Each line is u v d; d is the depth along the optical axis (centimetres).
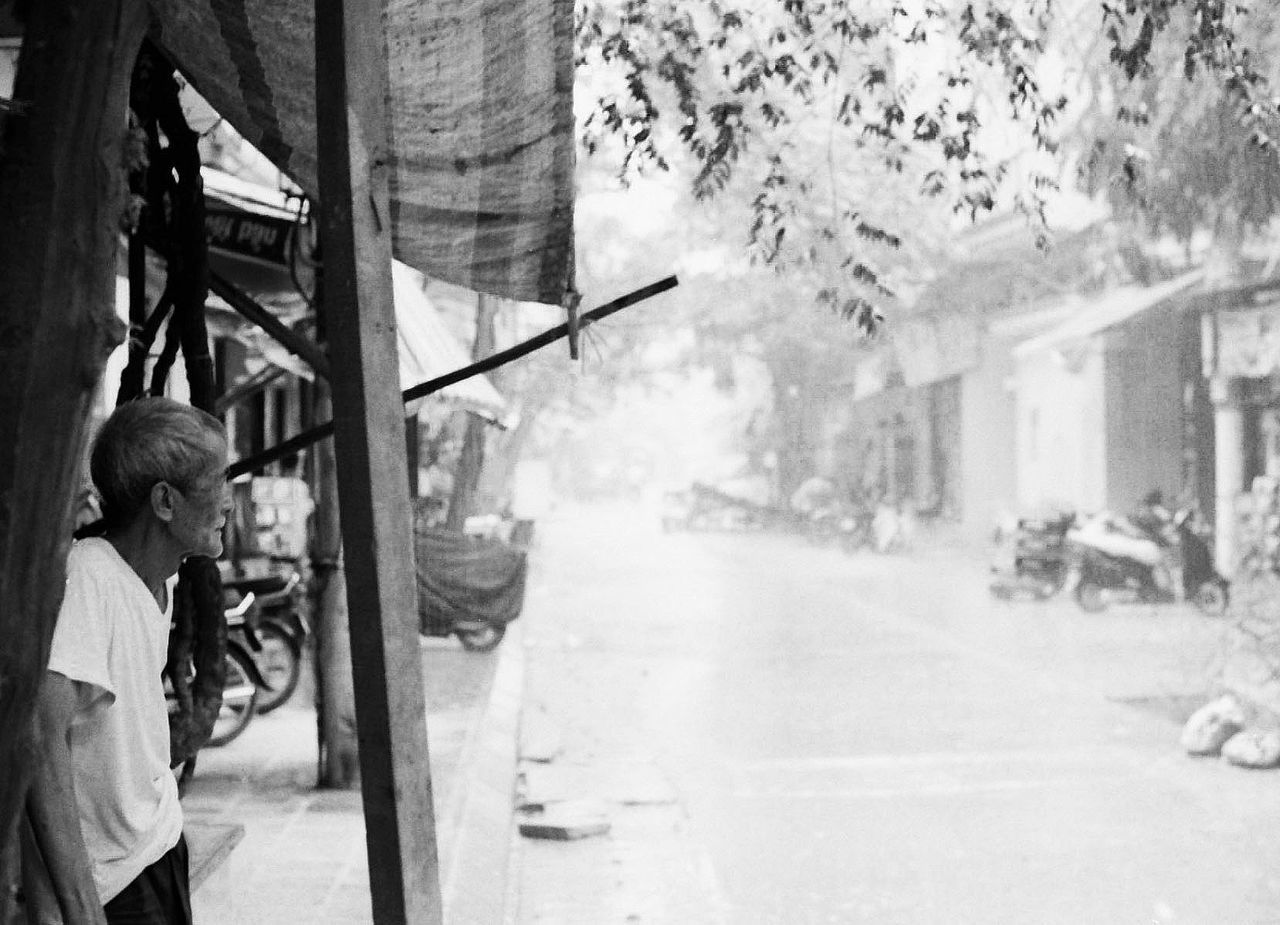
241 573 1073
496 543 1529
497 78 323
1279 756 965
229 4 289
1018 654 1602
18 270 190
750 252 749
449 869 680
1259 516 1814
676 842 829
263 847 705
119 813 286
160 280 931
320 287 801
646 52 673
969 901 697
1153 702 1243
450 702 1184
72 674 267
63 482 193
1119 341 2678
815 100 712
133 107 402
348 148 211
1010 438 3556
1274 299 1984
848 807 902
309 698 1208
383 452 215
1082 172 893
